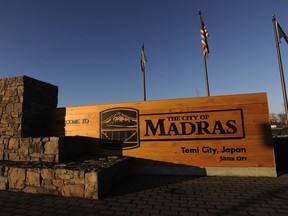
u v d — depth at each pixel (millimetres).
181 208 4719
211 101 7945
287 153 8703
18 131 8172
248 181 6789
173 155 8039
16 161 7219
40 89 9312
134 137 8453
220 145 7695
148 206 4859
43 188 5793
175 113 8195
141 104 8547
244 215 4309
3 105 8555
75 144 8055
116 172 6633
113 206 4875
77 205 4941
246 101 7676
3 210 4656
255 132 7492
